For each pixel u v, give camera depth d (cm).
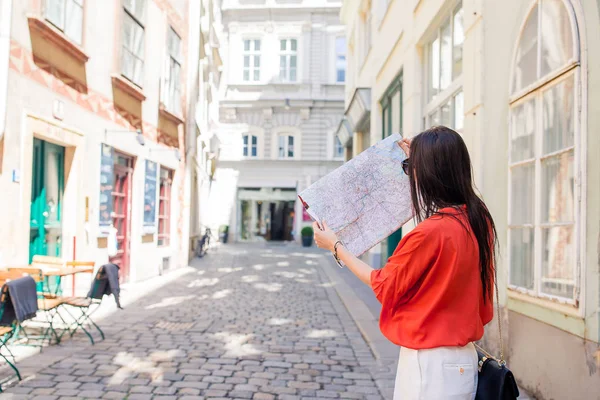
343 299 850
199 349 517
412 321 152
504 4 438
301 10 2628
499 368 152
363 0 1374
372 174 182
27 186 609
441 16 666
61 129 698
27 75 609
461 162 162
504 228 434
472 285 153
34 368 438
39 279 502
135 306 754
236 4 2644
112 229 860
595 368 295
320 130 2639
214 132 2159
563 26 341
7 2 556
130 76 956
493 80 462
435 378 147
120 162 961
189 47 1359
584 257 311
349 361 486
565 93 338
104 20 836
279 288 988
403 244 155
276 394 393
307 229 2470
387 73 1034
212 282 1055
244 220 2759
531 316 379
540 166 370
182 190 1339
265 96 2639
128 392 388
